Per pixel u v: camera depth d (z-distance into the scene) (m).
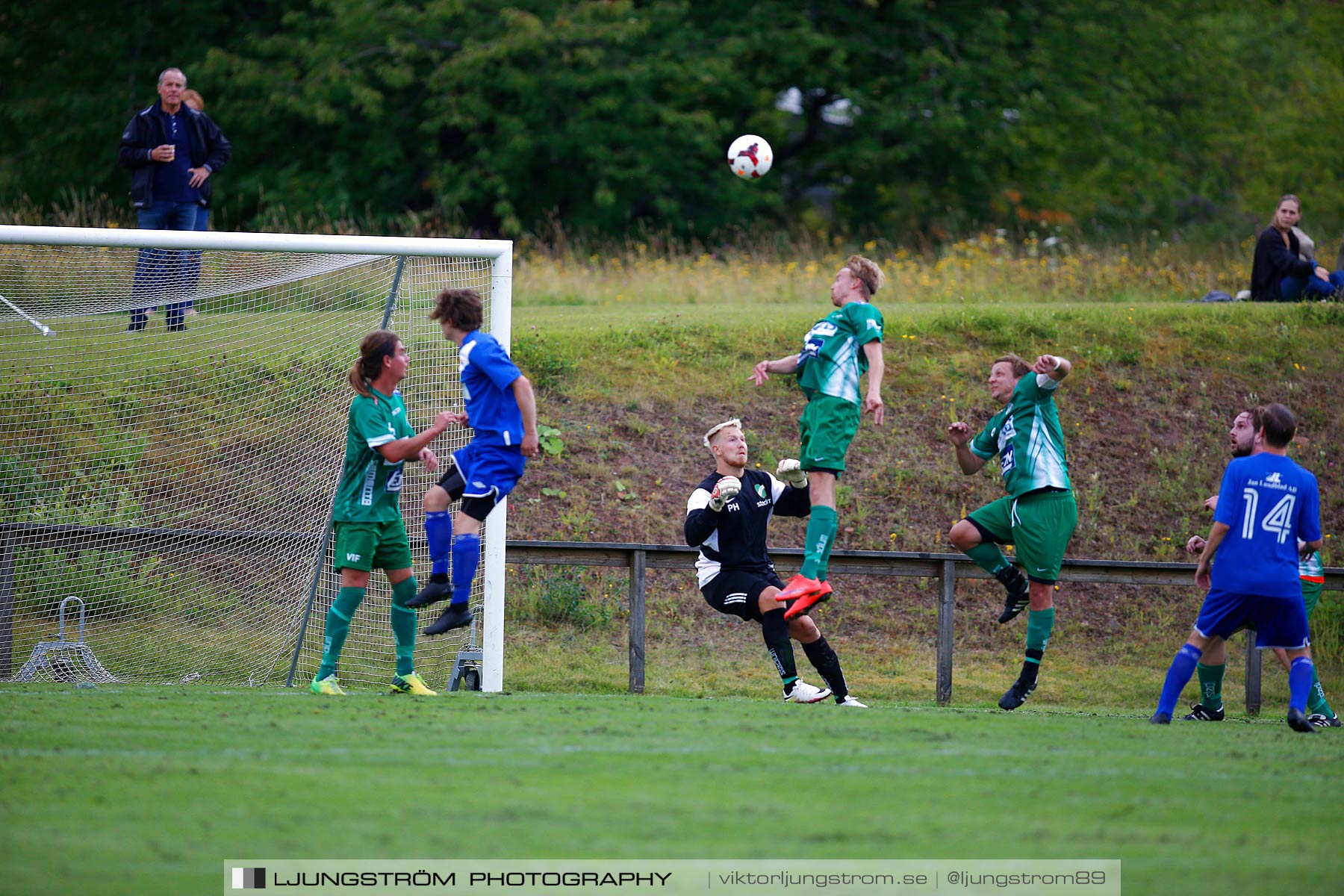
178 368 37.19
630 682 32.19
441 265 34.50
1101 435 44.84
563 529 39.62
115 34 91.88
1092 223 98.62
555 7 90.75
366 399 25.75
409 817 14.31
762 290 62.47
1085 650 38.03
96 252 37.56
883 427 44.38
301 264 36.34
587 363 46.09
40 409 36.47
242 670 32.28
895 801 15.59
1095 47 104.31
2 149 97.62
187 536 33.66
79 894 11.48
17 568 33.41
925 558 32.91
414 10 89.06
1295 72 111.81
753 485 28.02
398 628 27.22
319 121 84.44
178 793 15.23
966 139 101.38
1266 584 24.11
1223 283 62.91
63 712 21.58
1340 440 45.19
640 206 99.38
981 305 52.62
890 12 102.19
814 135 106.19
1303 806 15.85
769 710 24.64
